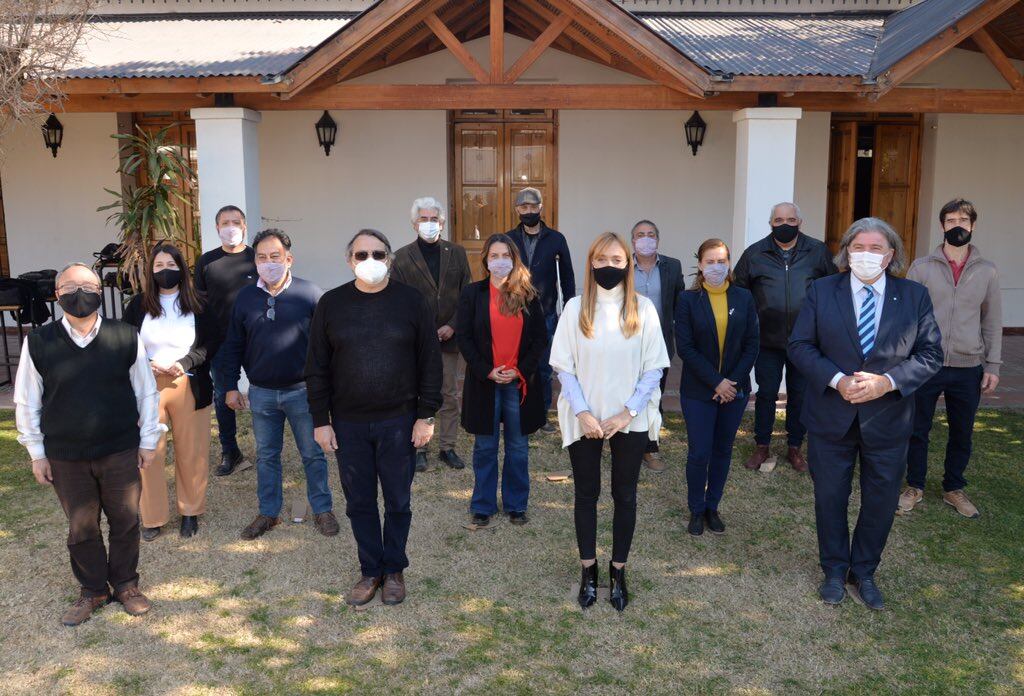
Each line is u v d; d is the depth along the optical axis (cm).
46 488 555
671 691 338
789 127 735
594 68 1046
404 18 705
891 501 398
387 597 405
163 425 407
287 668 353
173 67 698
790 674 349
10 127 673
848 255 398
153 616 394
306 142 1065
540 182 1093
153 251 456
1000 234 1095
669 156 1076
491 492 497
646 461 597
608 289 379
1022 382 827
